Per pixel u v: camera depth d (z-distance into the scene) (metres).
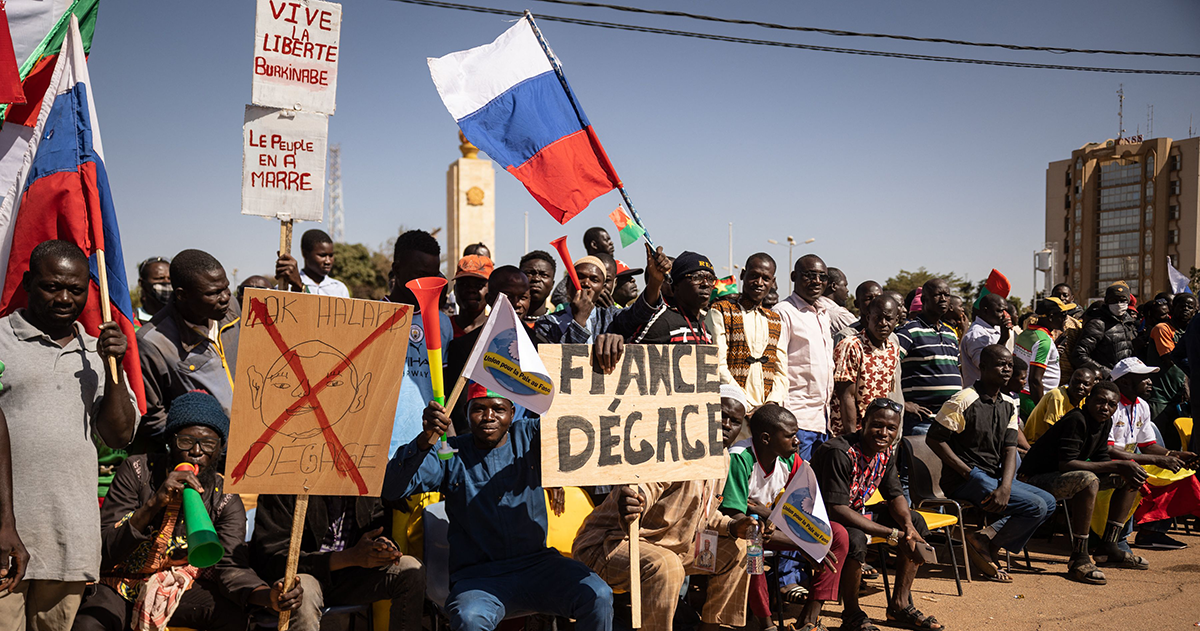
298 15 4.90
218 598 3.81
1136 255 69.62
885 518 5.84
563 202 5.43
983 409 6.57
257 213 4.82
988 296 8.51
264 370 3.25
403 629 4.02
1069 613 5.75
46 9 4.40
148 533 3.48
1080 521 6.66
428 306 3.79
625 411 4.04
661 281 5.30
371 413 3.42
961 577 6.66
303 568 3.96
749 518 4.40
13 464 3.15
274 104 4.84
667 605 4.15
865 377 6.59
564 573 4.03
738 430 4.75
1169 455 7.53
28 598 3.23
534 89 5.47
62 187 3.89
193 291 4.30
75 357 3.36
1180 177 66.25
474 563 4.14
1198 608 5.88
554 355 3.93
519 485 4.14
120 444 3.47
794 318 6.40
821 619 5.55
